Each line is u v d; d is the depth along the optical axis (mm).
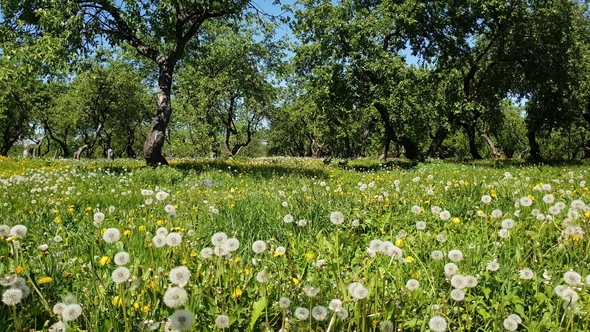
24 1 13664
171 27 15805
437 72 28516
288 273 3398
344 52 23375
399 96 23328
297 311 2270
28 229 4672
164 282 2900
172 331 2129
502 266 3439
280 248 3234
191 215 5469
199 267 3023
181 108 40562
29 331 2295
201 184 9992
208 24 20062
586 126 35281
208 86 38875
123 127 50625
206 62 38719
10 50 13211
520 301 2768
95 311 2561
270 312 2619
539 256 3533
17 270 2842
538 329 2455
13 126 49812
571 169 15211
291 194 7637
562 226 4180
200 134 39938
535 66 26312
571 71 26875
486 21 26141
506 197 6367
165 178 10812
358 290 2271
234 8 16000
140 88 45938
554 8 24969
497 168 17141
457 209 5781
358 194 7188
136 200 7254
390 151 71812
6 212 5809
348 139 56594
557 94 27766
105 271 3254
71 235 4438
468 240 4352
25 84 13922
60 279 3191
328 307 2473
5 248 3854
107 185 9414
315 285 2961
